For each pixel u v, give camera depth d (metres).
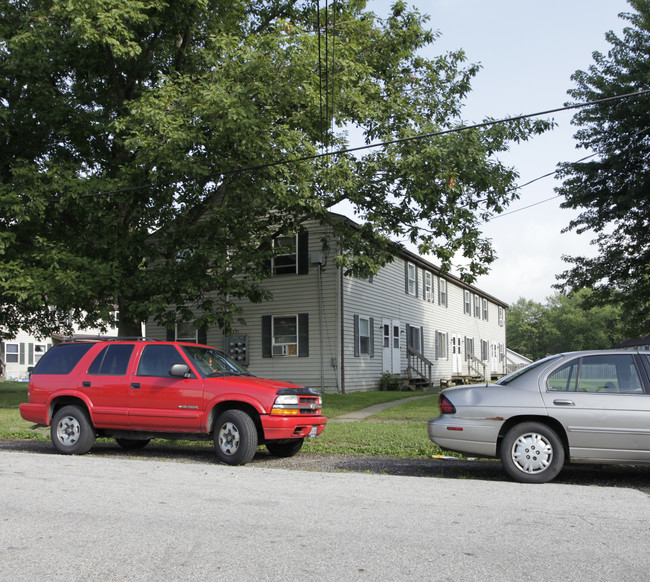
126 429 10.20
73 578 4.26
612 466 9.64
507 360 54.41
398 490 7.26
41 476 8.12
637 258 25.28
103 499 6.71
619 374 8.01
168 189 16.36
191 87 15.23
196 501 6.61
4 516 5.98
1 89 16.88
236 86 14.33
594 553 4.84
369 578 4.26
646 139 22.91
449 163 16.89
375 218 18.02
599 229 25.38
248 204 16.61
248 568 4.46
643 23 22.66
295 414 9.65
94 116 17.53
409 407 17.83
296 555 4.77
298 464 9.65
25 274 15.83
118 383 10.19
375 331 26.97
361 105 17.14
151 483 7.64
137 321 18.61
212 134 15.14
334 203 18.73
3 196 15.55
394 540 5.17
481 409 8.13
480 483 7.78
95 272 15.99
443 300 37.03
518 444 7.95
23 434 12.96
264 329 24.73
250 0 19.52
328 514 6.05
